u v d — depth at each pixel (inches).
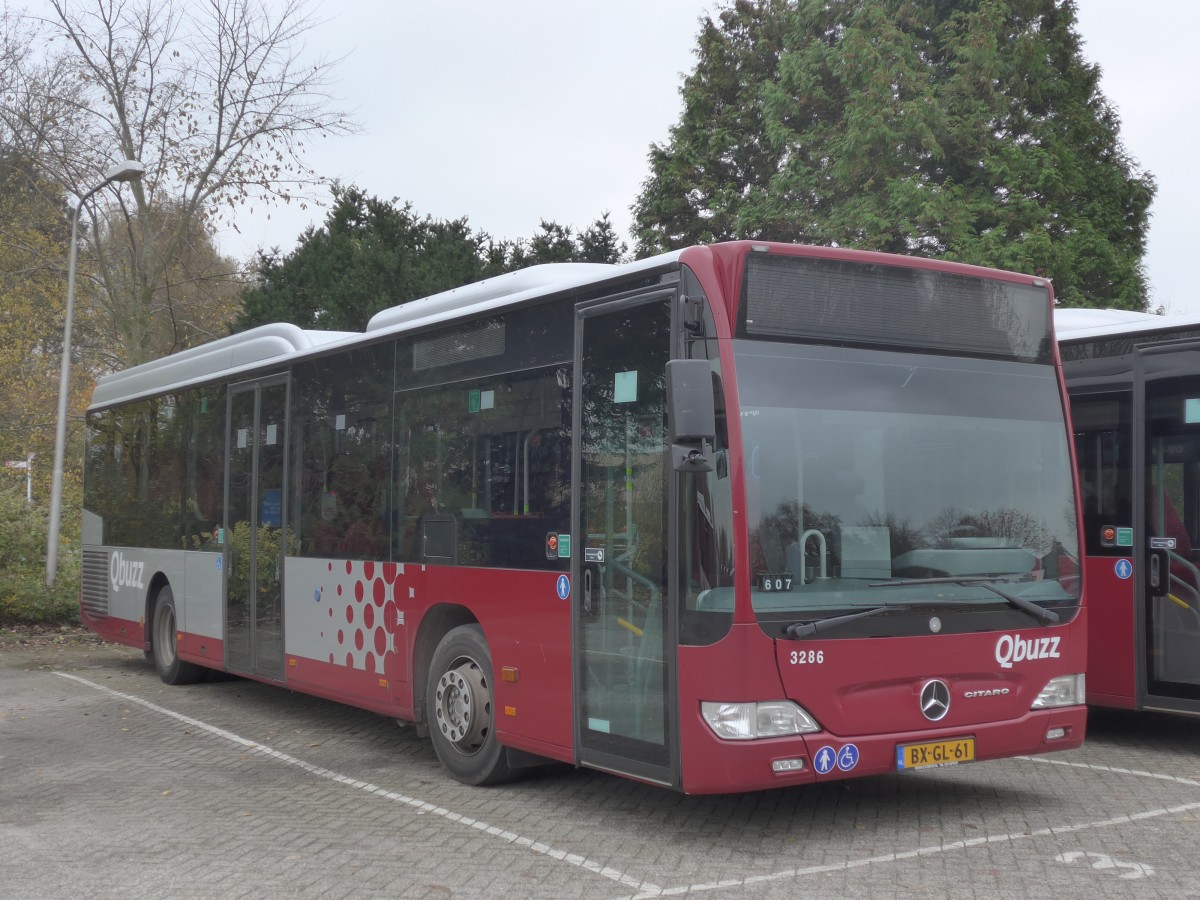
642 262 265.1
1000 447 271.6
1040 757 350.0
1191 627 352.2
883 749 245.1
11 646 678.5
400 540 346.9
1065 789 305.6
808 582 242.1
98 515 594.6
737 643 233.8
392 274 943.7
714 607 237.0
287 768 344.2
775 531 240.1
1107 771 329.1
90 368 1106.1
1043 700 267.7
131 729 412.8
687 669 239.9
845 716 242.1
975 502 265.3
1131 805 287.0
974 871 231.8
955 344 271.4
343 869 240.2
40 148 988.6
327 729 410.9
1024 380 279.7
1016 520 270.7
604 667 264.2
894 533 253.4
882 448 256.1
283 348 437.1
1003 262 911.0
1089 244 991.0
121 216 1047.0
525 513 294.5
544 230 1136.2
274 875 236.8
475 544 312.5
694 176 1282.0
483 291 343.6
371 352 371.2
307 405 408.2
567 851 251.0
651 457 254.4
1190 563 353.1
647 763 250.1
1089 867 233.8
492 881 231.0
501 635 300.4
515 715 294.4
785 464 244.2
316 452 399.2
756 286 248.5
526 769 325.7
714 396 242.5
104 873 239.5
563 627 278.1
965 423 267.9
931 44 1026.7
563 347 287.1
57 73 984.3
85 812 291.6
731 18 1334.9
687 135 1304.1
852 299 259.3
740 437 239.6
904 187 903.7
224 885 230.8
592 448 273.0
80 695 494.3
